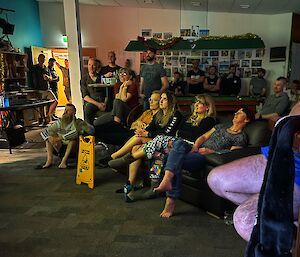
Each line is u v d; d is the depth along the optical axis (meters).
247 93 8.37
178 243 2.08
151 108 3.23
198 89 7.64
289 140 0.86
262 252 0.90
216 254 1.95
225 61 8.29
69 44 4.95
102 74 5.38
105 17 8.21
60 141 3.77
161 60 8.27
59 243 2.11
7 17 6.91
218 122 3.13
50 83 7.72
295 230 0.95
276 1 6.50
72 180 3.37
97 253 1.98
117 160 2.95
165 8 8.02
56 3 8.39
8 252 2.02
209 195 2.45
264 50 8.16
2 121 5.18
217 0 6.59
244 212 1.42
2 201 2.84
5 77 6.34
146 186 3.11
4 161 4.18
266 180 0.92
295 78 8.10
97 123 4.14
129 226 2.33
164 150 2.66
